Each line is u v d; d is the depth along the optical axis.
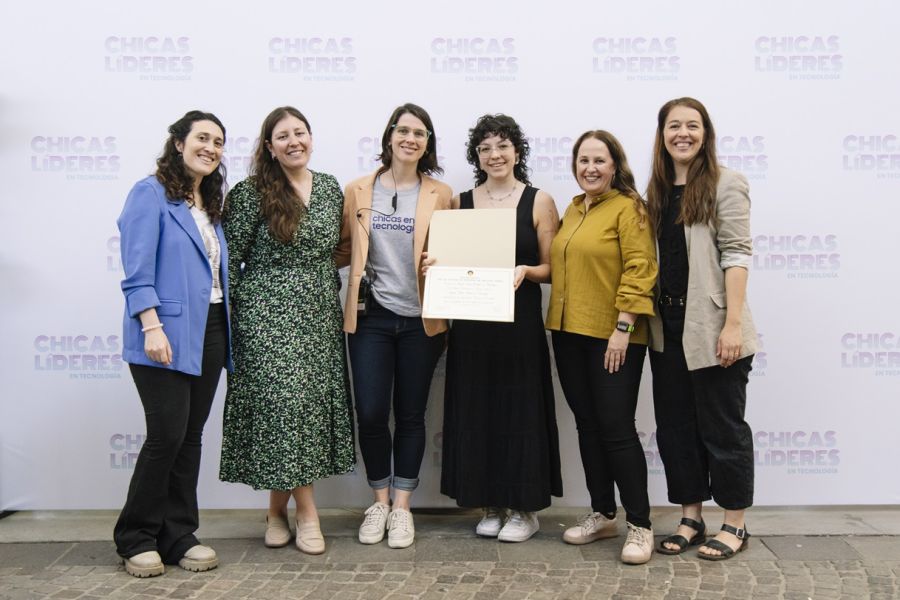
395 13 3.19
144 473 2.56
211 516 3.31
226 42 3.18
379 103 3.21
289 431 2.68
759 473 3.30
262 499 3.32
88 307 3.23
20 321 3.22
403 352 2.94
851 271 3.24
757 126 3.21
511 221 2.77
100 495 3.29
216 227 2.70
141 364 2.48
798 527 3.11
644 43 3.19
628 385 2.75
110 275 3.22
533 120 3.21
